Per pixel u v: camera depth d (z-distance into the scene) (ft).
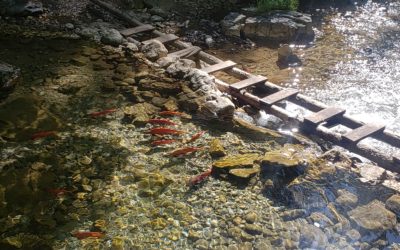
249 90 25.21
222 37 32.04
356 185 17.85
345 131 22.20
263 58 29.78
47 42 27.99
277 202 16.96
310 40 32.24
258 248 15.12
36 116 21.25
